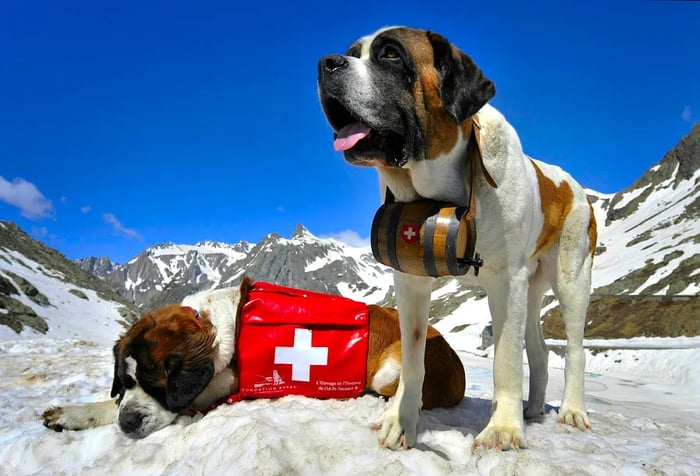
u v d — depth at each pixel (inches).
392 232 45.9
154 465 46.6
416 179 47.4
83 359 108.9
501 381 49.8
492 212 48.2
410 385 50.2
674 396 284.7
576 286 65.1
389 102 44.1
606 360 445.4
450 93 44.8
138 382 57.5
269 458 38.8
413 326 50.8
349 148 44.9
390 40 44.9
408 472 39.4
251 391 63.7
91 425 60.7
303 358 64.3
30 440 55.2
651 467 43.9
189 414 61.6
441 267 45.0
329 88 44.1
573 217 64.8
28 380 89.0
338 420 51.9
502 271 49.7
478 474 41.4
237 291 67.9
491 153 48.1
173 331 58.0
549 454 46.4
